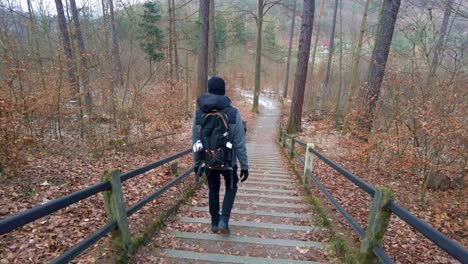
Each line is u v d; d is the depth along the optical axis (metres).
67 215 4.29
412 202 5.76
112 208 2.74
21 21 15.71
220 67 42.41
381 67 9.97
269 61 51.03
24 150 5.90
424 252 3.94
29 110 6.74
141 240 3.17
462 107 5.66
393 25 10.20
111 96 9.43
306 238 3.60
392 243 4.12
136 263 2.86
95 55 9.67
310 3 14.02
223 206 3.34
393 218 5.05
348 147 9.73
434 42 7.28
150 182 6.05
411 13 8.04
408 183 6.81
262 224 3.92
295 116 15.23
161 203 4.71
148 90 10.85
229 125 3.07
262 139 17.23
